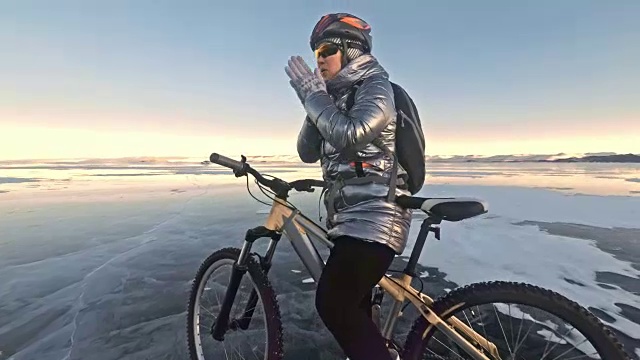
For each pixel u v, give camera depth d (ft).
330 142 4.51
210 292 7.33
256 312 6.62
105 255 16.49
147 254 16.61
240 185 55.77
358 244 4.67
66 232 21.38
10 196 40.04
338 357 8.25
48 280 13.26
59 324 9.91
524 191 42.80
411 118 4.82
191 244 18.44
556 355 5.93
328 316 4.74
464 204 4.44
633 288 11.66
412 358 5.26
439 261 14.84
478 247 16.87
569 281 12.35
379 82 4.60
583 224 22.24
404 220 4.90
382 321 5.49
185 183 60.18
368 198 4.74
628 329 8.95
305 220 5.90
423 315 5.26
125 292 12.12
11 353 8.46
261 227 6.05
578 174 89.86
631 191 42.22
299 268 14.48
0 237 20.16
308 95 4.67
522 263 14.43
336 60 5.04
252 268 6.15
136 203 34.09
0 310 10.79
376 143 4.69
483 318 5.82
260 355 7.90
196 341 7.03
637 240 17.98
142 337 9.13
